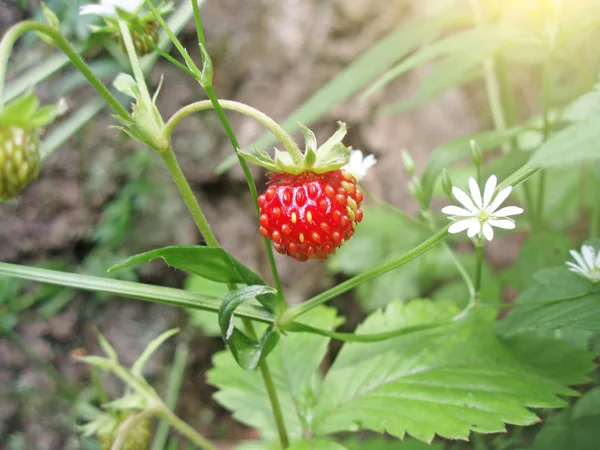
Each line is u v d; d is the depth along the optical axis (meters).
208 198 0.15
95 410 0.12
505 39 0.09
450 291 0.13
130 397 0.08
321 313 0.10
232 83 0.15
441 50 0.09
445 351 0.08
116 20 0.07
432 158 0.09
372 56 0.10
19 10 0.12
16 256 0.13
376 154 0.17
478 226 0.06
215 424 0.15
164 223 0.14
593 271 0.07
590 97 0.08
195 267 0.06
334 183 0.06
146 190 0.14
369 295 0.15
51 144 0.11
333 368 0.09
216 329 0.11
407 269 0.14
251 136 0.15
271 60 0.15
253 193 0.06
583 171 0.12
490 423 0.07
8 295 0.13
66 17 0.10
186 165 0.15
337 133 0.06
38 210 0.13
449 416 0.07
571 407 0.08
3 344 0.13
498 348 0.08
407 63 0.10
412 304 0.09
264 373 0.08
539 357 0.08
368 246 0.15
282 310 0.07
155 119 0.06
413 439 0.11
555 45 0.09
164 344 0.14
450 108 0.18
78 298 0.14
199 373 0.15
